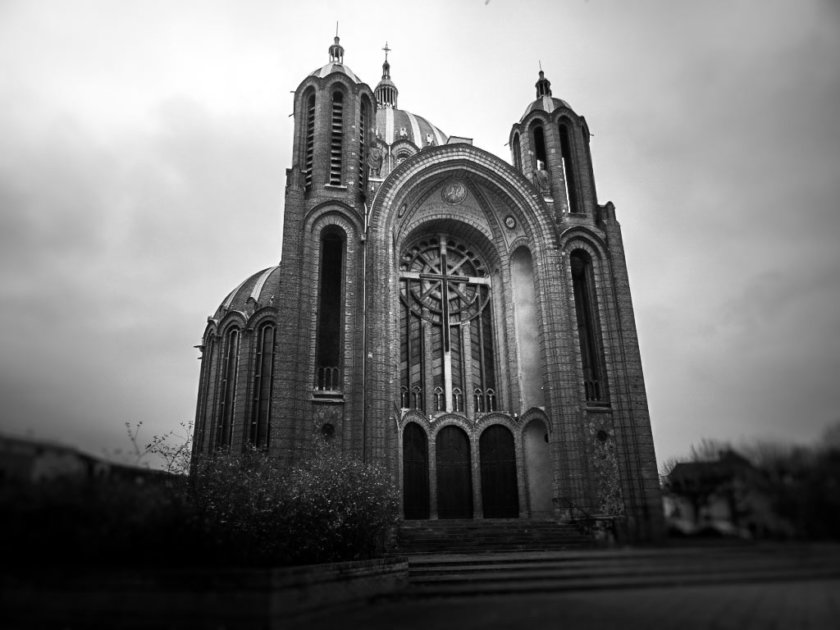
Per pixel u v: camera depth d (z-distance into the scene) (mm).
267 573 12234
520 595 14672
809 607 7250
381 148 43625
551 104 43000
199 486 20922
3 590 9406
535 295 36938
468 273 40250
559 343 34688
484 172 37906
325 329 33594
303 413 30000
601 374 35906
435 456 35094
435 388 37219
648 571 8977
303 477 23031
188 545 13117
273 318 44938
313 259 33188
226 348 47438
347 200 35344
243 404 43344
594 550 10367
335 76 38938
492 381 38156
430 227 39625
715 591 8125
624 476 33156
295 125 37906
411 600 16438
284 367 30156
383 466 28750
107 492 11141
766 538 8250
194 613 11328
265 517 19891
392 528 27250
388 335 32469
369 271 32844
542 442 35594
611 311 36750
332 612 14570
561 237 37750
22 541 9625
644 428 34250
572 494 31750
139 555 11617
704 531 9109
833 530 7820
